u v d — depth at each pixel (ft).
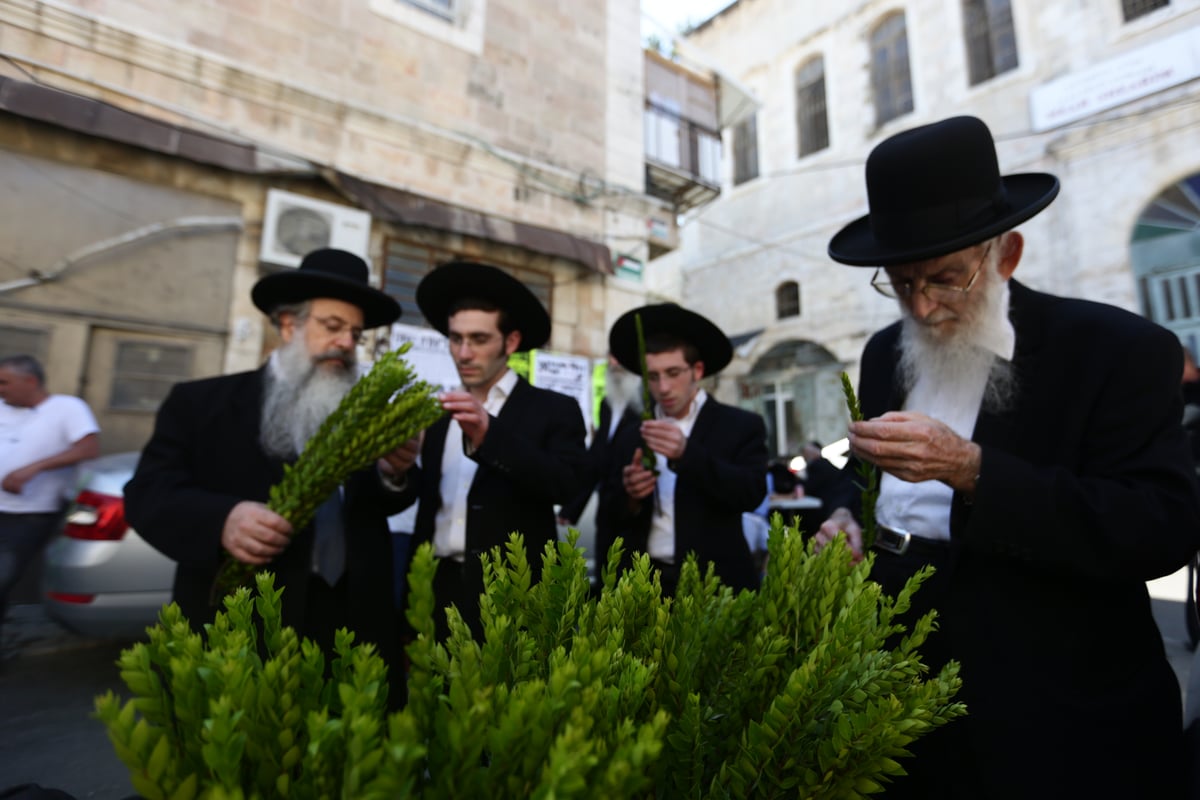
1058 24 36.73
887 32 44.57
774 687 1.90
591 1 27.04
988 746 3.10
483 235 22.06
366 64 21.27
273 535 4.08
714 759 1.84
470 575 5.71
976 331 3.71
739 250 51.60
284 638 1.55
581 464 6.61
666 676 1.86
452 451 6.54
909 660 1.85
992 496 3.00
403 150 21.66
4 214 16.42
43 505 11.75
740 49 52.75
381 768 1.08
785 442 48.67
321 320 5.71
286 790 1.30
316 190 20.30
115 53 17.24
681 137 32.01
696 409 8.12
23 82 15.81
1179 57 32.76
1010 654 3.20
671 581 6.85
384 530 5.79
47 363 16.78
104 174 17.51
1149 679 3.18
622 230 26.73
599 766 1.29
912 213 3.59
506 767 1.22
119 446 17.58
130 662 1.29
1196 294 32.09
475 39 23.61
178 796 1.19
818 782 1.65
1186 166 32.35
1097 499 2.98
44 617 14.01
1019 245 3.87
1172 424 3.22
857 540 4.33
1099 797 2.94
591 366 25.21
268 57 19.56
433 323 7.39
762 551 12.61
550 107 25.39
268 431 5.41
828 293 45.75
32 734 8.92
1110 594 3.26
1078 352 3.48
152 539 4.56
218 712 1.18
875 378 4.84
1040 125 36.86
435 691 1.35
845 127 45.75
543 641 1.85
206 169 18.67
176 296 18.29
